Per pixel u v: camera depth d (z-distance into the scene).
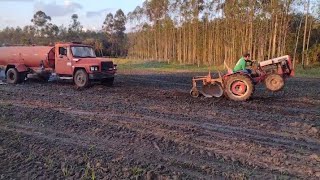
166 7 49.84
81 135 6.89
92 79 15.25
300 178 4.83
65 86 15.83
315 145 6.42
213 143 6.43
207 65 40.31
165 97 12.22
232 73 11.61
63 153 5.75
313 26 30.80
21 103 10.65
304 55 31.30
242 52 32.75
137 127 7.54
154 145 6.25
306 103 11.16
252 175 4.91
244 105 10.61
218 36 39.38
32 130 7.25
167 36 51.69
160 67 37.25
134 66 38.78
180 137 6.78
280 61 11.83
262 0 30.52
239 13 32.59
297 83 18.20
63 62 15.71
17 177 4.77
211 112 9.37
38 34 70.00
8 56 17.23
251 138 6.82
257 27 31.03
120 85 16.50
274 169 5.15
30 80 18.25
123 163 5.29
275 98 12.15
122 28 87.00
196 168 5.17
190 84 17.16
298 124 7.93
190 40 45.19
